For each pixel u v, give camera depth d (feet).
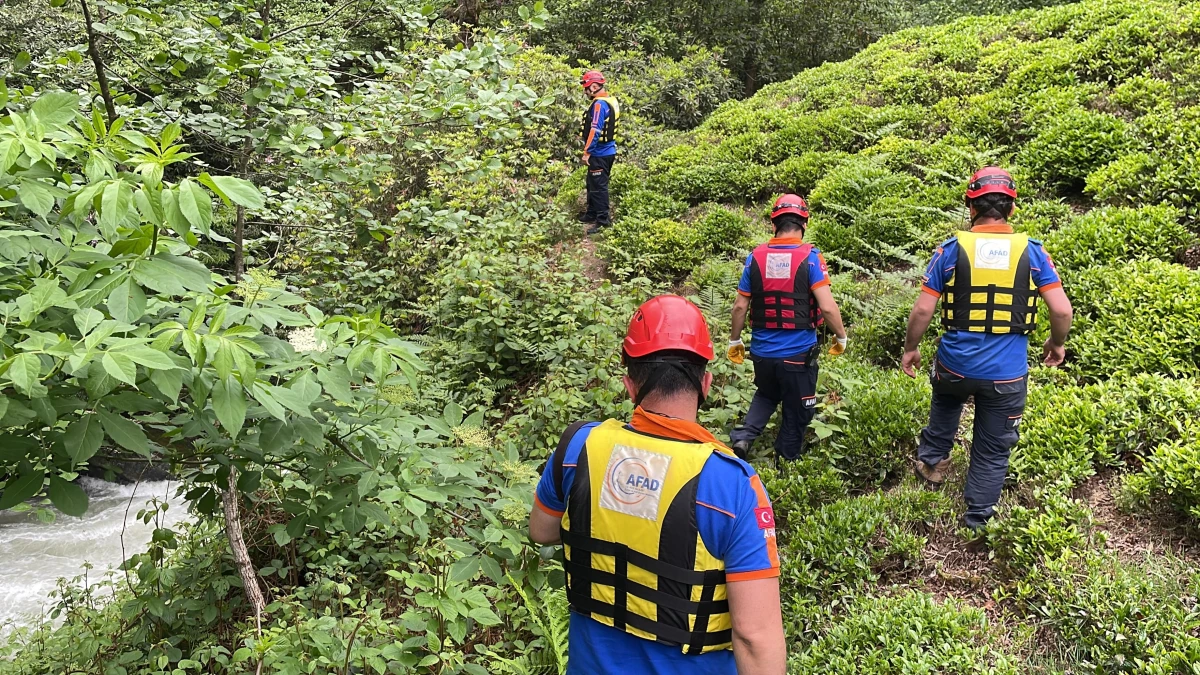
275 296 8.27
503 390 21.70
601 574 5.98
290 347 7.86
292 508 9.52
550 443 16.57
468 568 8.70
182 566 14.75
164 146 6.70
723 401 17.66
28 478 6.94
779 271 14.55
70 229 8.18
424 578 9.49
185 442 9.07
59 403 6.63
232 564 14.79
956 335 12.65
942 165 26.63
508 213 28.66
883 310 20.25
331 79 15.03
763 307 14.80
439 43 28.45
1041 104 27.71
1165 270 17.53
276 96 14.10
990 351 12.39
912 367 13.85
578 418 17.75
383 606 12.22
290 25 17.01
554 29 56.03
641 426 6.15
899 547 13.08
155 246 6.92
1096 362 16.40
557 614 11.48
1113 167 22.40
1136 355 15.72
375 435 9.28
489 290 22.31
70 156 7.14
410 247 27.02
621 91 45.27
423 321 26.21
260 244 17.57
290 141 13.52
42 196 6.88
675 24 57.52
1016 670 10.39
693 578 5.65
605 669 5.92
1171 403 13.89
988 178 12.53
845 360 19.12
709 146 35.91
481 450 10.82
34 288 6.40
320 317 8.01
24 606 21.84
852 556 13.10
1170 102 24.61
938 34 41.47
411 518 10.91
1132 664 10.14
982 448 12.93
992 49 35.47
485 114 14.58
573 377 18.31
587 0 55.21
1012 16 40.29
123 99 14.03
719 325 19.95
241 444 8.20
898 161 28.48
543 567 9.88
